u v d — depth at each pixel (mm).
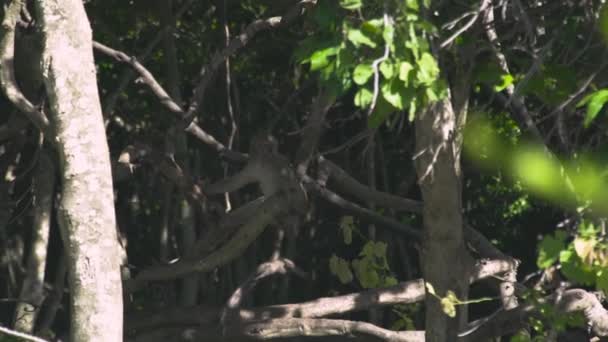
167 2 17688
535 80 9219
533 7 9906
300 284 21875
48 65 10516
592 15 9359
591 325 12398
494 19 10422
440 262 10266
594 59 9648
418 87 7922
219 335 15734
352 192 16938
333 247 21922
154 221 21375
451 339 10445
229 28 20188
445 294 10320
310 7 12711
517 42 9938
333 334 15461
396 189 21984
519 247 21016
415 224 21594
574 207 8633
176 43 20234
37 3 10664
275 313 15859
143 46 20266
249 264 20547
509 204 20406
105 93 19453
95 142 10453
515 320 12578
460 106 9602
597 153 8734
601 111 9430
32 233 17578
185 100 20672
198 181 16156
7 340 12891
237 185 15562
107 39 19250
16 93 12125
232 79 19688
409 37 7789
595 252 8438
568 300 12359
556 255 8664
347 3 7996
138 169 19109
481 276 14898
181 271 15594
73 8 10656
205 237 15562
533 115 10695
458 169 9875
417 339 15414
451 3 9359
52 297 17969
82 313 10188
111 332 10227
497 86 9570
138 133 19719
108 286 10273
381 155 20906
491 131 9727
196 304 19875
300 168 15328
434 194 9953
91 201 10320
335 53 8117
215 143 16188
